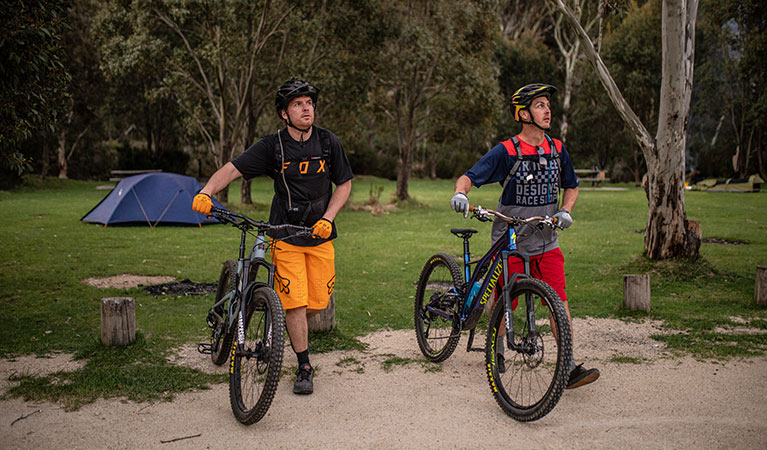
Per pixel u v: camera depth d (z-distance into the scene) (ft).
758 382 14.58
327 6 71.77
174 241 43.93
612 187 129.39
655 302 23.72
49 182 116.98
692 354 16.89
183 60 71.82
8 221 54.49
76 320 20.72
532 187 13.87
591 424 12.21
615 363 16.16
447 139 90.33
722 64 137.39
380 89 85.97
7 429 11.83
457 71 77.82
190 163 162.20
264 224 13.00
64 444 11.22
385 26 73.10
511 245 13.56
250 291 13.20
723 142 146.72
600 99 137.18
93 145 141.49
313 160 13.60
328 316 18.95
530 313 12.92
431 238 47.21
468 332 19.35
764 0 116.37
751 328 19.74
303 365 14.07
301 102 13.32
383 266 33.96
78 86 109.60
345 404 13.33
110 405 13.14
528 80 139.03
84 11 105.81
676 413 12.75
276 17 71.36
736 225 54.44
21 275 29.19
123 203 52.70
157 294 25.52
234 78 77.36
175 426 12.10
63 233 46.70
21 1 18.22
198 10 64.59
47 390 13.80
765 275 22.76
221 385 14.51
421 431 11.91
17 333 18.83
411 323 20.89
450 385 14.58
